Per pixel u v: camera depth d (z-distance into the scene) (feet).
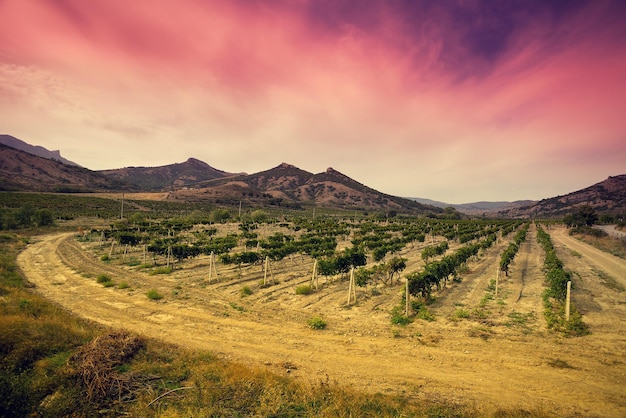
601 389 28.53
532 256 117.19
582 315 49.19
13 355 26.86
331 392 26.07
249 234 151.02
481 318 48.29
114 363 27.63
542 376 30.99
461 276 80.48
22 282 62.28
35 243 124.88
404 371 32.09
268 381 27.04
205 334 41.50
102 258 96.63
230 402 23.61
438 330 43.62
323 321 45.70
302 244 119.34
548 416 23.41
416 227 227.40
